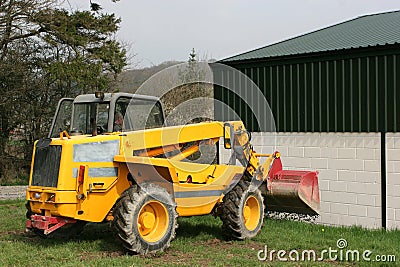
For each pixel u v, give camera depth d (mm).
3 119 20156
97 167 7246
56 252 7109
